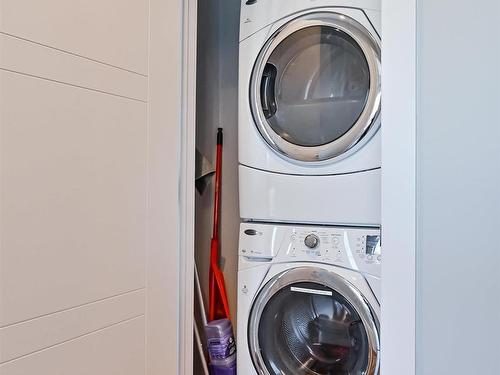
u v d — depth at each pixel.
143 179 1.06
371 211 1.42
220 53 2.24
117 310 0.98
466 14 1.10
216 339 1.73
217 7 2.24
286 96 1.57
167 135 1.15
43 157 0.81
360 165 1.43
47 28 0.81
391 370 1.14
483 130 1.08
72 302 0.87
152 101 1.09
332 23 1.46
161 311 1.13
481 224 1.08
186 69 1.27
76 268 0.88
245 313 1.60
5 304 0.74
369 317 1.39
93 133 0.92
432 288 1.12
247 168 1.63
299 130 1.55
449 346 1.10
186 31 1.27
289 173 1.55
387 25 1.17
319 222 1.51
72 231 0.87
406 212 1.14
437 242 1.12
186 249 1.27
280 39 1.56
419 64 1.14
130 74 1.02
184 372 1.25
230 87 2.22
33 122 0.79
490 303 1.07
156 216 1.11
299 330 1.56
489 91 1.08
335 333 1.50
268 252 1.58
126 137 1.01
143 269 1.06
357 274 1.42
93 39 0.91
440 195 1.12
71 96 0.86
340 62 1.49
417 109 1.14
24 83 0.77
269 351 1.57
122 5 0.99
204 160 1.97
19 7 0.76
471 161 1.09
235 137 2.20
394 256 1.14
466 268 1.09
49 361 0.82
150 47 1.08
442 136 1.12
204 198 2.18
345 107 1.48
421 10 1.15
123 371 1.00
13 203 0.76
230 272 2.18
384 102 1.17
